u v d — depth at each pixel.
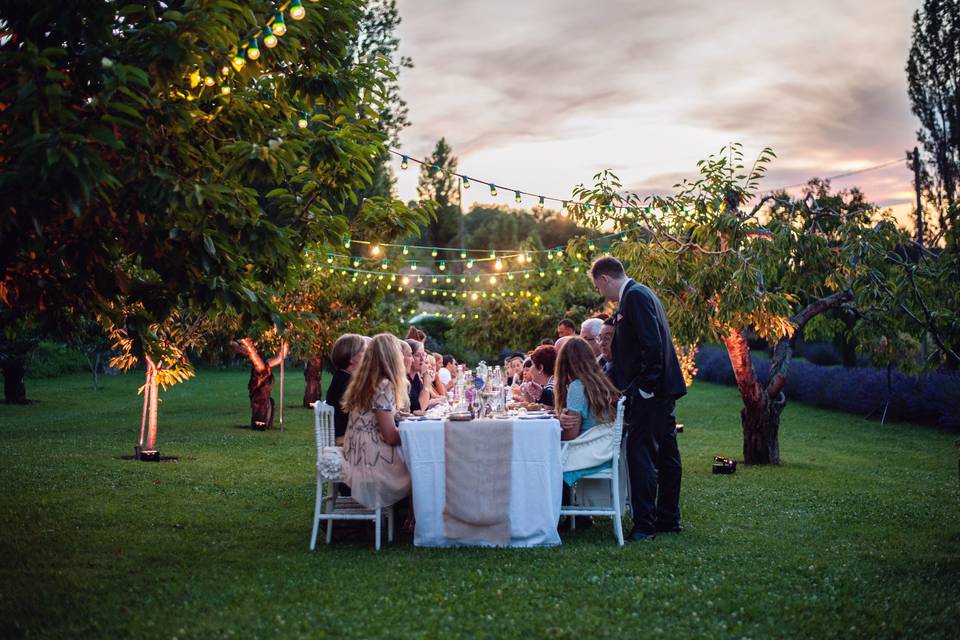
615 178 10.10
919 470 10.62
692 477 9.45
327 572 4.90
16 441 12.74
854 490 8.52
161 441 12.98
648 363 5.90
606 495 6.36
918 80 23.33
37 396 24.34
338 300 17.98
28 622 3.92
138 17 4.65
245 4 4.72
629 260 10.07
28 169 3.87
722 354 33.56
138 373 35.41
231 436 13.88
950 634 3.86
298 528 6.30
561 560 5.20
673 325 10.02
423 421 5.69
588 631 3.86
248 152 4.85
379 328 19.11
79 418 17.72
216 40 4.49
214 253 4.78
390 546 5.70
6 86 4.26
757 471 10.04
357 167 5.70
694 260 9.92
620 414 5.78
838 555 5.46
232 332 14.70
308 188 5.73
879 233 9.86
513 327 20.89
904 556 5.43
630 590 4.53
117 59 4.45
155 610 4.14
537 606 4.24
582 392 6.02
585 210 10.05
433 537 5.63
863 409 19.86
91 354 28.38
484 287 24.11
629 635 3.81
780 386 10.85
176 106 4.69
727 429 16.91
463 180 8.58
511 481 5.60
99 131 4.01
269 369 15.53
